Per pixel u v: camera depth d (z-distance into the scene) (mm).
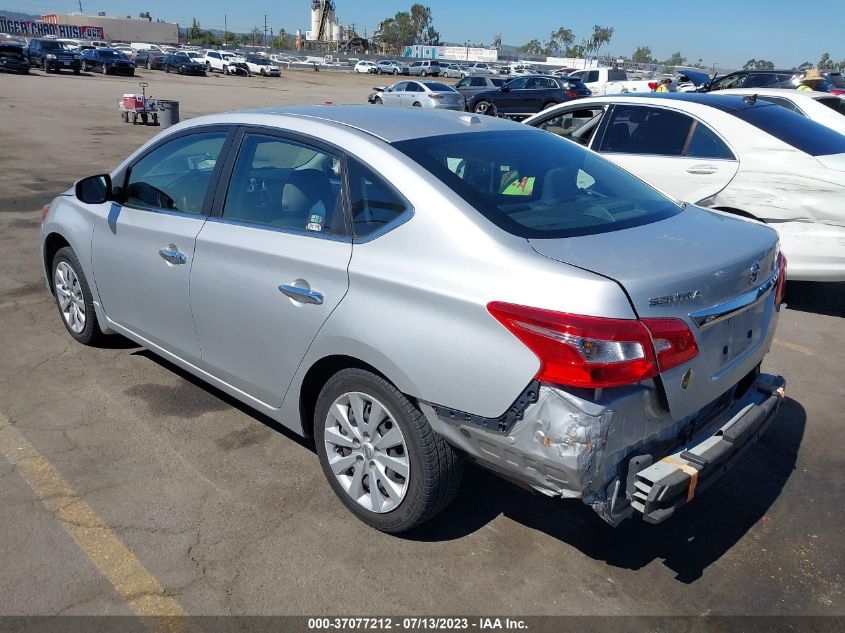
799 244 5789
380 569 2891
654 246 2717
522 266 2480
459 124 3449
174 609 2648
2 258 6891
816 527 3266
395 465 2900
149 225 3840
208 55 57281
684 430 2719
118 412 4031
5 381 4352
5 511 3141
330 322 2906
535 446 2426
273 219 3260
